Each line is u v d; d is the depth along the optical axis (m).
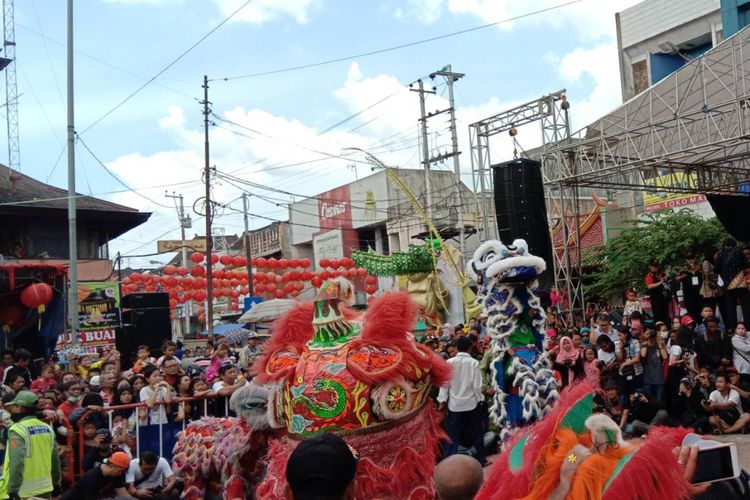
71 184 16.91
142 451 8.31
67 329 18.11
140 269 35.56
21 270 14.91
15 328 14.98
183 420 8.57
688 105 18.11
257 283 25.86
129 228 27.20
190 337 27.12
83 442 7.92
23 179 27.11
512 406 6.98
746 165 19.64
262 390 5.81
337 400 4.49
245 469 5.95
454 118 26.78
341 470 2.37
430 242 22.20
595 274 23.00
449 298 22.27
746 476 2.83
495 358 6.99
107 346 17.97
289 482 2.40
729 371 11.11
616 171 16.77
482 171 21.55
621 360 11.02
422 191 34.09
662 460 2.43
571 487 2.48
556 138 19.44
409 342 4.69
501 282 7.02
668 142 18.27
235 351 13.65
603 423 2.61
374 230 37.88
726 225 18.67
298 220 43.03
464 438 8.84
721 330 12.28
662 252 21.41
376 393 4.49
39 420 7.27
